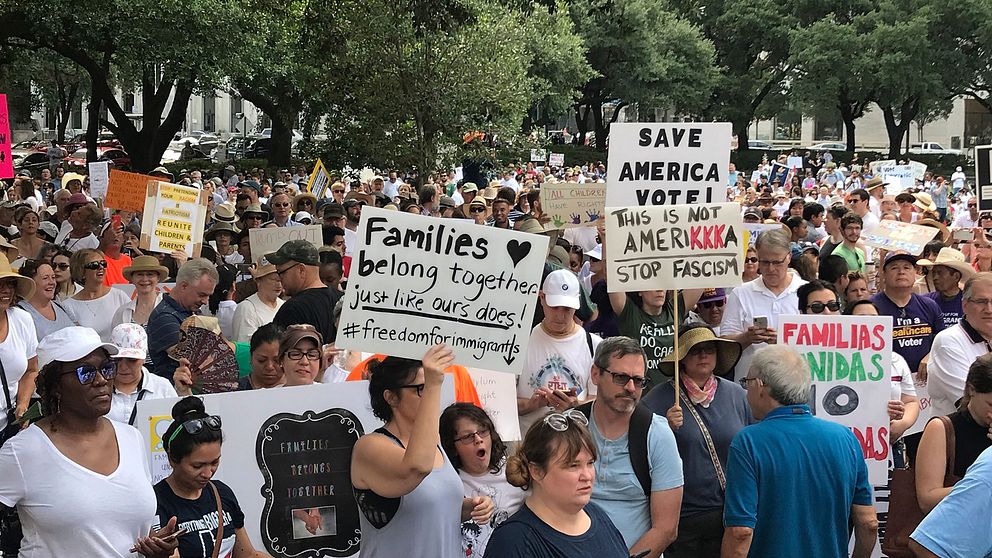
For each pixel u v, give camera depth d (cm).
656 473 515
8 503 410
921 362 775
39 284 823
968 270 859
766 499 491
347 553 526
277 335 623
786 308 801
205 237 1373
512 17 3080
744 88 6469
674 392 588
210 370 621
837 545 498
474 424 502
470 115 3042
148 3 2423
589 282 1050
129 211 1406
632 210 652
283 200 1340
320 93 3036
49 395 418
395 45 2867
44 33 2608
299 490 524
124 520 421
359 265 456
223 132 8150
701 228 648
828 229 1295
